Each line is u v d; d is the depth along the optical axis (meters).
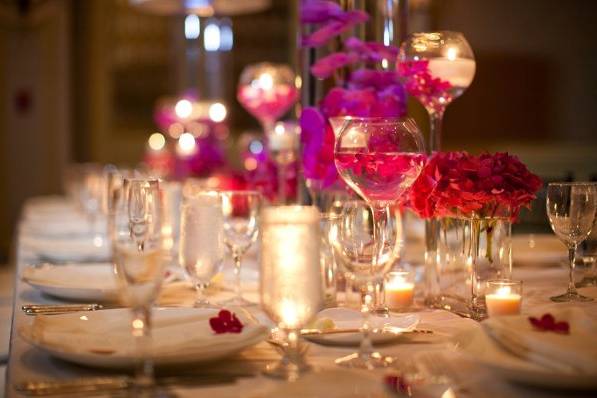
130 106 8.72
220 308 1.45
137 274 1.04
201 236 1.68
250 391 1.10
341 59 2.00
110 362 1.15
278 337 1.41
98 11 8.62
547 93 6.66
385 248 1.36
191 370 1.21
